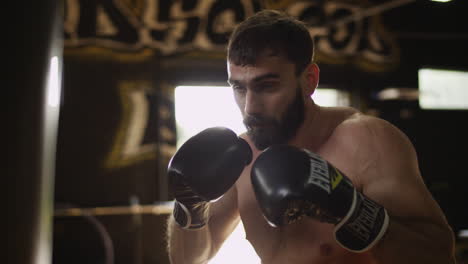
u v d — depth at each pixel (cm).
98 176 486
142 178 496
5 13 34
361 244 84
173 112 511
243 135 133
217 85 524
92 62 493
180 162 104
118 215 483
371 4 566
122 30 503
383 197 92
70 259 461
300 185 82
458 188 557
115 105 496
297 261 105
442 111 574
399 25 575
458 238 489
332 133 111
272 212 83
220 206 129
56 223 462
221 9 526
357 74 561
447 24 586
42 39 36
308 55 105
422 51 579
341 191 84
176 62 515
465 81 591
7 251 34
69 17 487
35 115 35
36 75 35
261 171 88
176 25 516
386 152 98
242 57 98
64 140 481
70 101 485
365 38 565
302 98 106
